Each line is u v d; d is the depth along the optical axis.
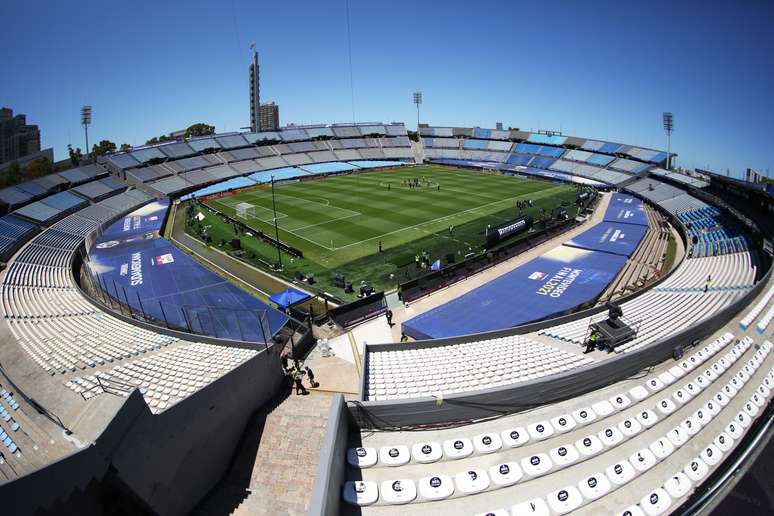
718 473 14.34
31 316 35.34
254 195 94.31
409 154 148.00
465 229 64.75
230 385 20.95
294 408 24.00
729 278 38.69
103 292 43.44
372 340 34.03
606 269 44.59
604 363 17.17
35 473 12.52
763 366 20.33
